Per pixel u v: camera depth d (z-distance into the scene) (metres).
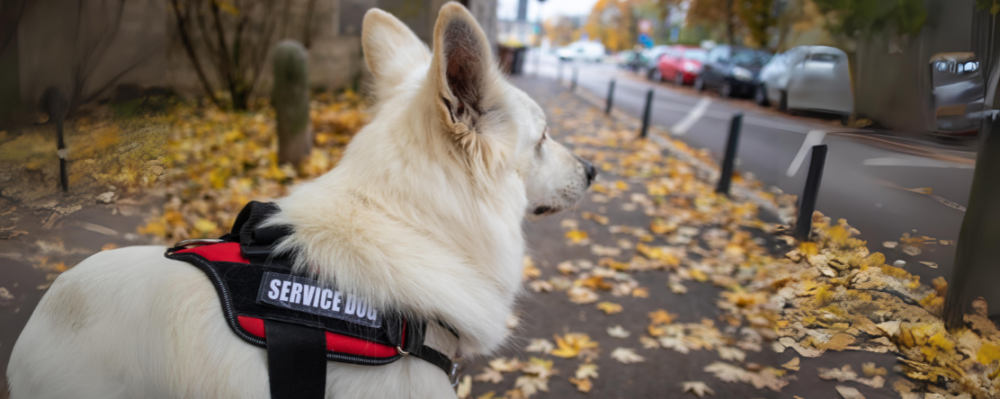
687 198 6.40
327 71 11.56
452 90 1.52
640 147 9.28
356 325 1.26
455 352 1.51
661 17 33.72
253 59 9.97
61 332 1.22
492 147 1.54
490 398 2.73
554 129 10.68
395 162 1.46
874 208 1.43
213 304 1.21
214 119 8.54
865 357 1.50
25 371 1.20
